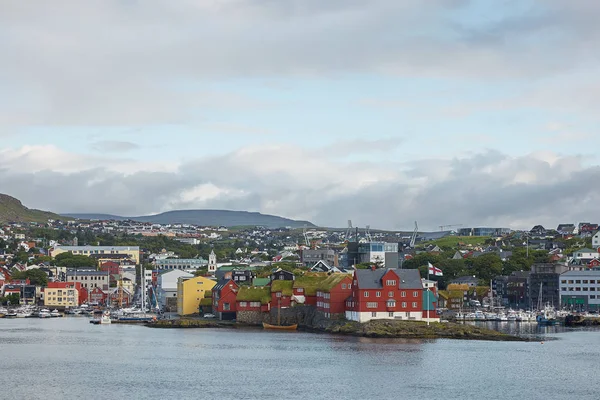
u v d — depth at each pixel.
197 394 166.12
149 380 181.25
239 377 184.50
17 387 172.75
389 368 195.75
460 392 168.12
